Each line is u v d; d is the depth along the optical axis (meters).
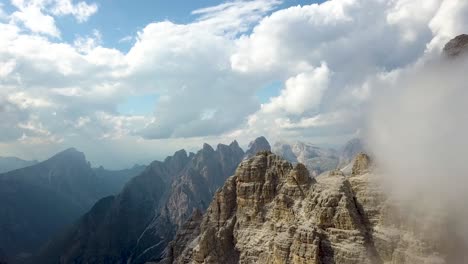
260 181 137.38
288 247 108.25
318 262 98.81
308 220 109.69
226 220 141.75
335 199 105.19
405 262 87.50
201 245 131.50
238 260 125.94
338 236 100.44
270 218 126.88
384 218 97.38
